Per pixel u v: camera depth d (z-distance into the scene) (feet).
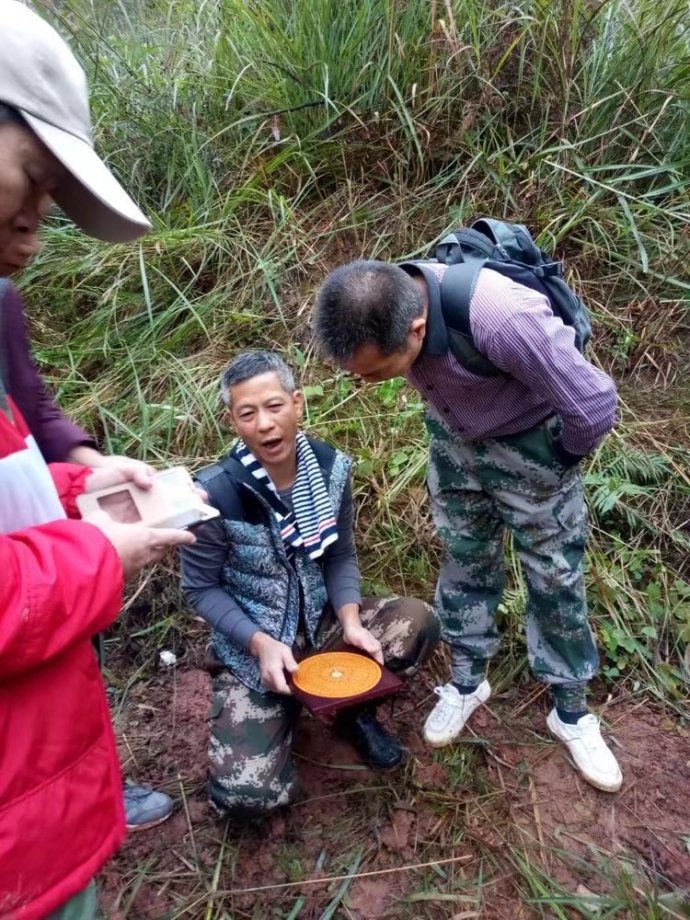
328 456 6.39
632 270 10.84
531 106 11.52
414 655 6.77
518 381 5.52
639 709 7.49
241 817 6.16
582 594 6.47
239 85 12.42
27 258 3.64
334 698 5.54
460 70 11.30
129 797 6.47
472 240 5.54
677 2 11.16
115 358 10.71
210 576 6.28
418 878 5.98
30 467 3.57
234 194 11.89
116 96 12.91
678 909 5.69
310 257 11.18
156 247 11.12
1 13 3.16
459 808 6.51
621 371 10.45
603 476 8.97
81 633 3.28
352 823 6.39
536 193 10.93
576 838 6.30
